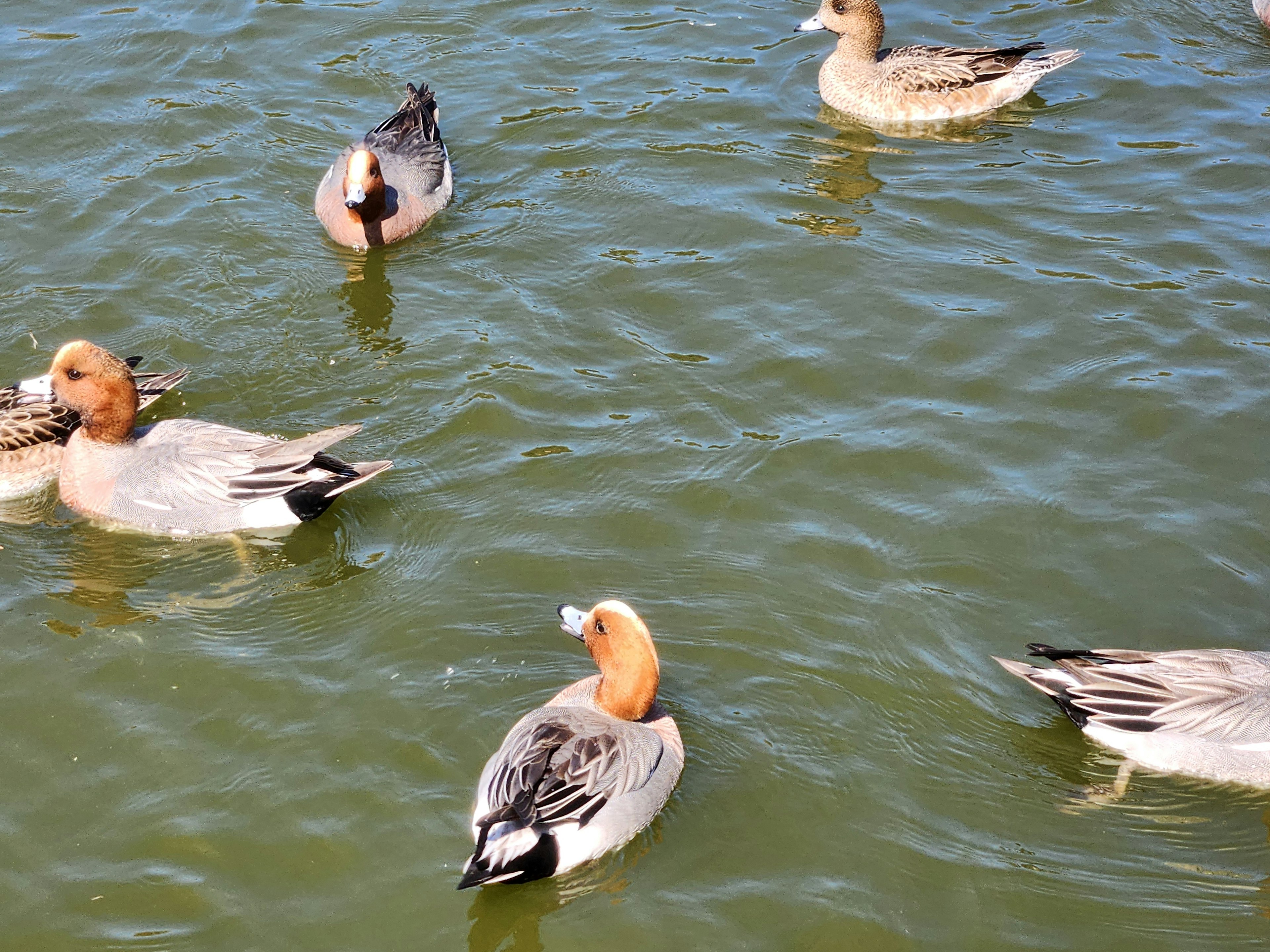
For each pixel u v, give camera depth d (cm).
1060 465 1054
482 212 1397
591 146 1495
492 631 907
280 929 704
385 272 1305
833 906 722
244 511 998
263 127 1511
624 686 791
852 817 778
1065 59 1572
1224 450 1063
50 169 1420
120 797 780
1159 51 1672
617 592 939
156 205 1377
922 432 1088
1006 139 1522
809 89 1625
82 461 1029
